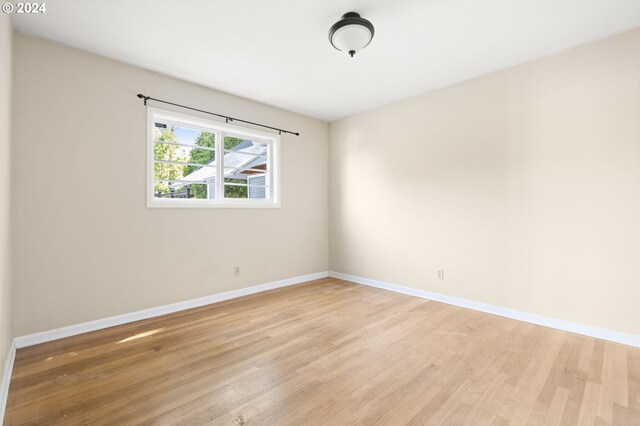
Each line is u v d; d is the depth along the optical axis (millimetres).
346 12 2297
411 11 2285
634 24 2447
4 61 1882
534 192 3018
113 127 2957
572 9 2262
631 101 2518
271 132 4301
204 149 3711
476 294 3420
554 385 1932
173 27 2471
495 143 3275
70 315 2709
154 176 3299
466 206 3506
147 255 3164
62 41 2648
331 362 2213
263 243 4203
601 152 2654
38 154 2564
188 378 1999
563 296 2850
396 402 1760
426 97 3861
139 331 2787
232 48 2799
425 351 2393
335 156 5004
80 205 2771
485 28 2498
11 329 2346
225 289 3791
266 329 2832
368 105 4324
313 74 3338
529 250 3051
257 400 1771
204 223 3604
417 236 3955
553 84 2904
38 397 1792
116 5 2195
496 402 1763
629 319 2523
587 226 2725
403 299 3805
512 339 2619
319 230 4977
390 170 4258
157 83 3248
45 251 2596
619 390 1879
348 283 4637
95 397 1794
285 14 2314
